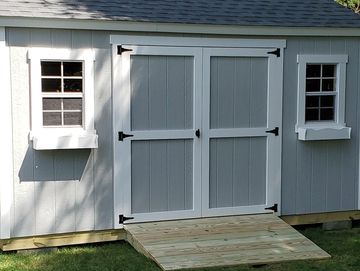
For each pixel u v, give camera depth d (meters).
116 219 6.70
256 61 7.18
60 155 6.44
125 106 6.65
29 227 6.36
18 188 6.30
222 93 7.06
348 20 7.57
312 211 7.59
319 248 6.28
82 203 6.56
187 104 6.93
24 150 6.29
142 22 6.54
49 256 6.27
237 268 5.79
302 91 7.38
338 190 7.70
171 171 6.92
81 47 6.42
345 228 7.75
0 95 6.14
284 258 5.99
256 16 7.22
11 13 6.05
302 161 7.49
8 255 6.31
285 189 7.43
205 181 7.06
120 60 6.59
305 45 7.37
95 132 6.52
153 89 6.77
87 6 6.60
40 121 6.30
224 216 7.16
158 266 5.83
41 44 6.26
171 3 7.15
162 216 6.89
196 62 6.91
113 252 6.39
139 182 6.79
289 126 7.38
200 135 6.99
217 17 7.00
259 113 7.24
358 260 6.17
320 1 8.05
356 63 7.64
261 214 7.31
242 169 7.22
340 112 7.59
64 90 6.43
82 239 6.62
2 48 6.10
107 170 6.64
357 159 7.76
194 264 5.73
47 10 6.27
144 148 6.79
